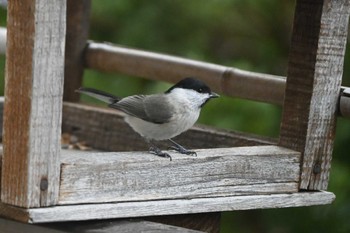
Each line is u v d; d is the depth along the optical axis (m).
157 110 10.20
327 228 15.52
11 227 8.67
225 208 9.38
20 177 8.10
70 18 13.18
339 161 15.38
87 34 13.33
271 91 11.07
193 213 9.37
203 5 17.05
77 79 13.20
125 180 8.70
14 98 8.09
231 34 17.28
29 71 7.99
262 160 9.69
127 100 10.38
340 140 15.34
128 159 8.75
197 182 9.23
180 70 12.23
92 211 8.40
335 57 9.94
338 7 9.84
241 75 11.47
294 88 10.05
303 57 9.95
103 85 16.28
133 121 10.40
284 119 10.13
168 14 17.23
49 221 8.14
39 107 8.05
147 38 17.11
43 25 7.98
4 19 15.69
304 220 15.82
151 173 8.88
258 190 9.69
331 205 15.26
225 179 9.44
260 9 17.05
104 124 12.19
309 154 9.99
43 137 8.10
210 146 11.03
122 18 17.11
